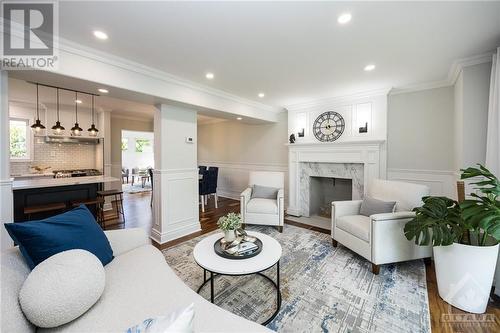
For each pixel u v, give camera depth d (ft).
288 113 15.66
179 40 6.98
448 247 5.98
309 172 14.74
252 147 19.25
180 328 2.17
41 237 4.05
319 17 5.83
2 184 6.76
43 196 10.71
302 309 5.84
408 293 6.48
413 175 11.84
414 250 7.81
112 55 7.92
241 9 5.50
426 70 9.45
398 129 12.24
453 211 6.20
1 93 6.70
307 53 7.87
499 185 5.33
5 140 6.89
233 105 13.34
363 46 7.38
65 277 3.43
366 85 11.34
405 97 11.99
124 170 31.60
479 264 5.53
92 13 5.63
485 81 8.21
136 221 13.93
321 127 14.11
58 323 3.24
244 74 9.85
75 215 5.05
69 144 17.30
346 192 14.79
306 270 7.78
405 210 8.41
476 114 8.38
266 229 12.16
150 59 8.34
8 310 2.89
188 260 8.63
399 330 5.12
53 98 14.08
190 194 11.95
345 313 5.68
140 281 4.44
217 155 22.25
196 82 10.84
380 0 5.19
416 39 6.94
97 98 14.12
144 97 9.66
